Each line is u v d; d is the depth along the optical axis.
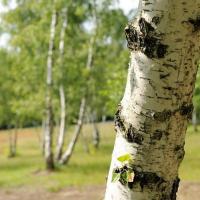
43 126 45.44
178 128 2.96
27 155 45.84
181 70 2.85
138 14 2.88
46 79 32.53
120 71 22.31
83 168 29.84
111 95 21.61
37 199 20.20
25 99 38.44
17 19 35.09
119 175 3.02
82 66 31.84
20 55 33.56
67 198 19.95
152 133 2.95
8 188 23.36
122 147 3.04
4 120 47.06
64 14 31.22
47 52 32.12
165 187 3.04
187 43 2.80
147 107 2.92
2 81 45.53
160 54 2.82
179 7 2.74
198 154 35.31
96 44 31.86
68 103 34.22
